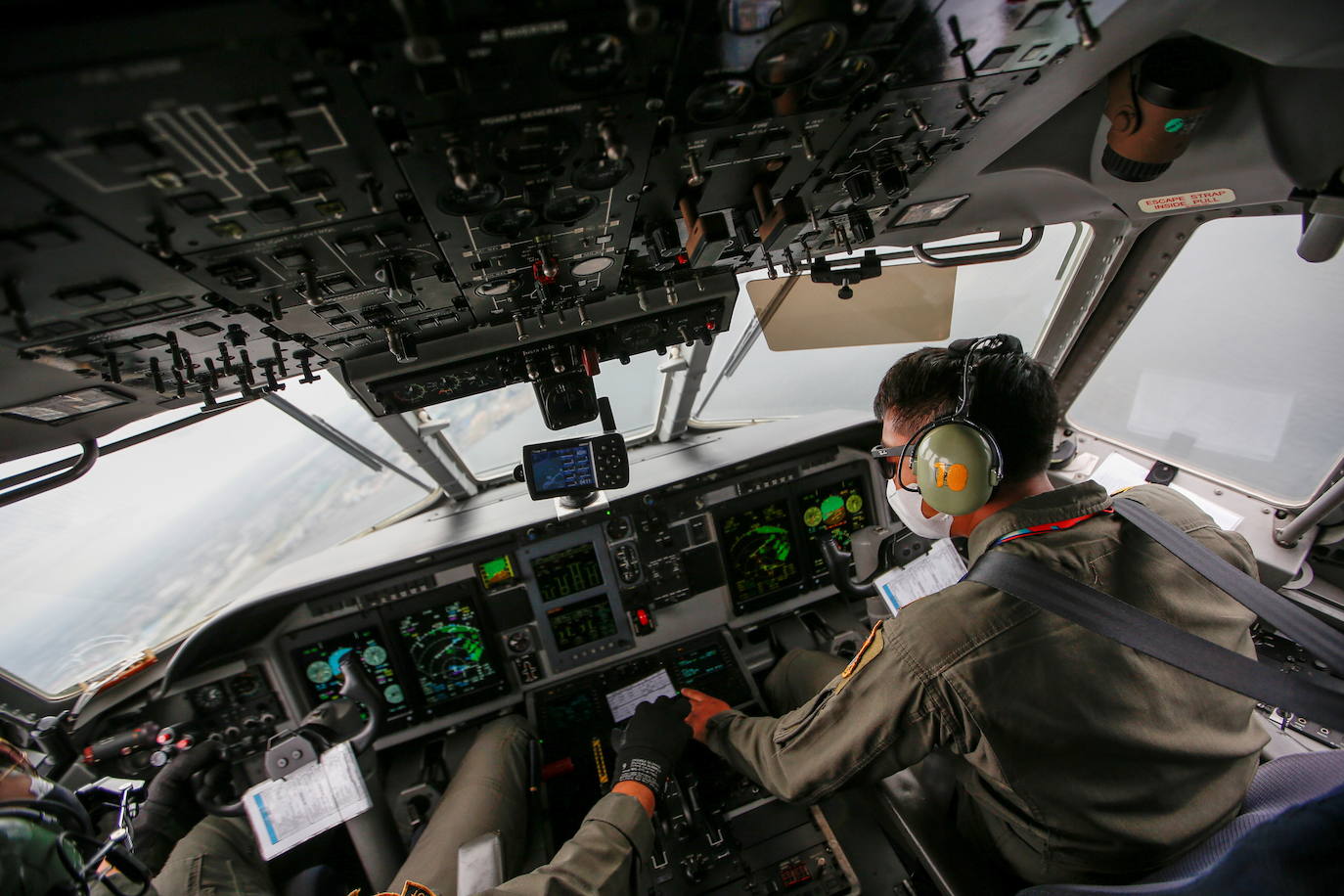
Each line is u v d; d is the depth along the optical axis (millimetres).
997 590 1092
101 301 876
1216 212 1902
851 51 792
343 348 1536
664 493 2803
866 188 1272
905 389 1238
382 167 772
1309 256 1493
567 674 2842
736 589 2957
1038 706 999
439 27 565
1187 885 841
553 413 1903
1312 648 978
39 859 927
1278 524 2383
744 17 661
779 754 1354
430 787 2539
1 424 1197
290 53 542
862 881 1757
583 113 768
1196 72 1105
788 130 971
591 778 2516
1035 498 1189
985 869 1406
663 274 1582
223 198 731
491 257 1151
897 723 1121
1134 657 1024
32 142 545
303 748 2039
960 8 737
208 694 2578
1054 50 898
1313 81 1114
